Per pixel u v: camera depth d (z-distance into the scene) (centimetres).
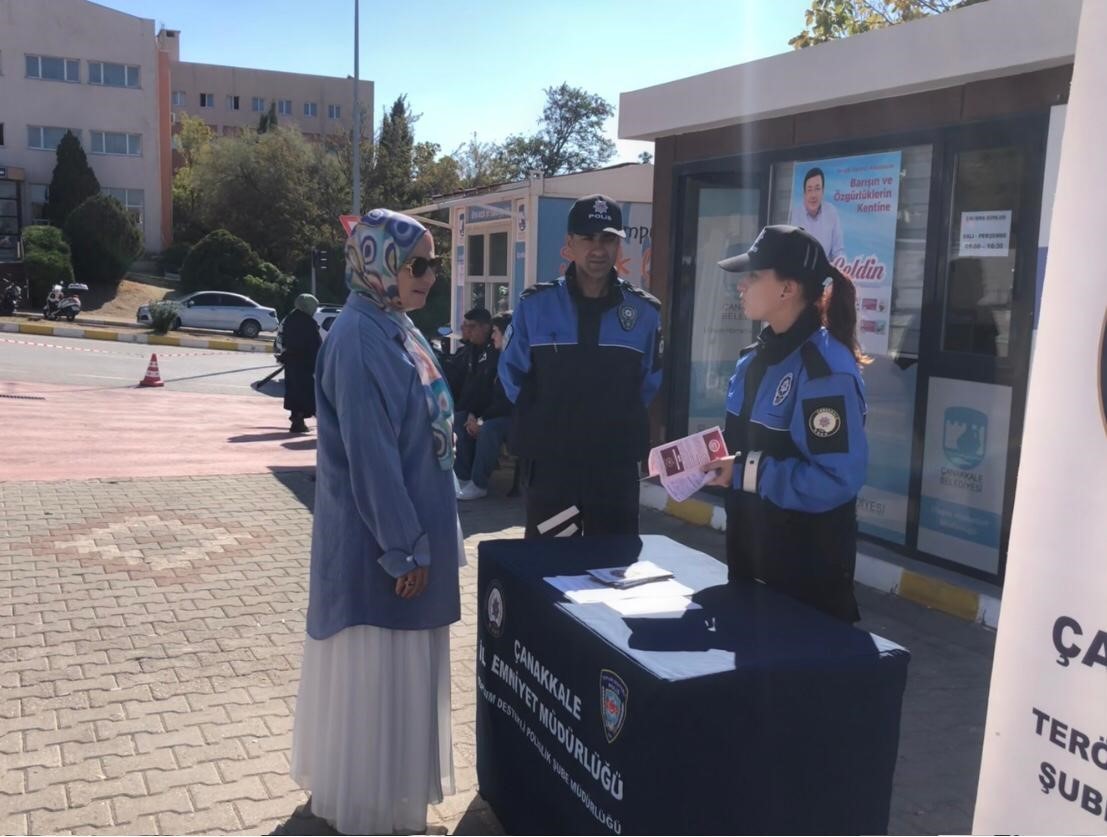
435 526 308
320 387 305
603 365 380
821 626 257
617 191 1048
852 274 652
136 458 986
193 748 371
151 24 4800
